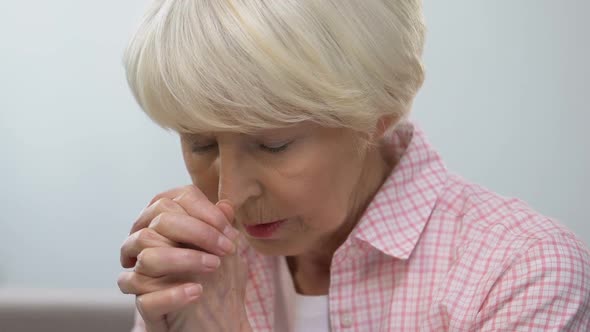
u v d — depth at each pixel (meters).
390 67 0.94
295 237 0.98
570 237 1.00
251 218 0.97
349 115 0.92
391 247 1.04
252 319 1.12
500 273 0.99
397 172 1.07
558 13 2.23
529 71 2.26
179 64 0.89
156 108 0.93
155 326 0.98
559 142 2.26
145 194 2.38
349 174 0.97
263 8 0.89
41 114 2.37
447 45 2.28
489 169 2.30
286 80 0.88
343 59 0.91
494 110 2.28
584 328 0.98
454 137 2.30
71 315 1.45
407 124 1.09
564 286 0.97
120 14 2.34
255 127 0.90
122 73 2.35
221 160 0.94
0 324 1.45
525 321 0.97
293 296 1.11
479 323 0.99
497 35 2.26
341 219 0.98
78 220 2.39
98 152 2.37
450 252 1.05
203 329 1.00
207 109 0.90
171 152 2.36
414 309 1.04
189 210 0.98
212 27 0.89
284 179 0.94
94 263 2.40
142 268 0.96
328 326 1.09
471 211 1.06
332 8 0.91
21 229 2.39
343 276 1.06
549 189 2.28
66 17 2.34
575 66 2.24
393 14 0.94
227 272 1.02
